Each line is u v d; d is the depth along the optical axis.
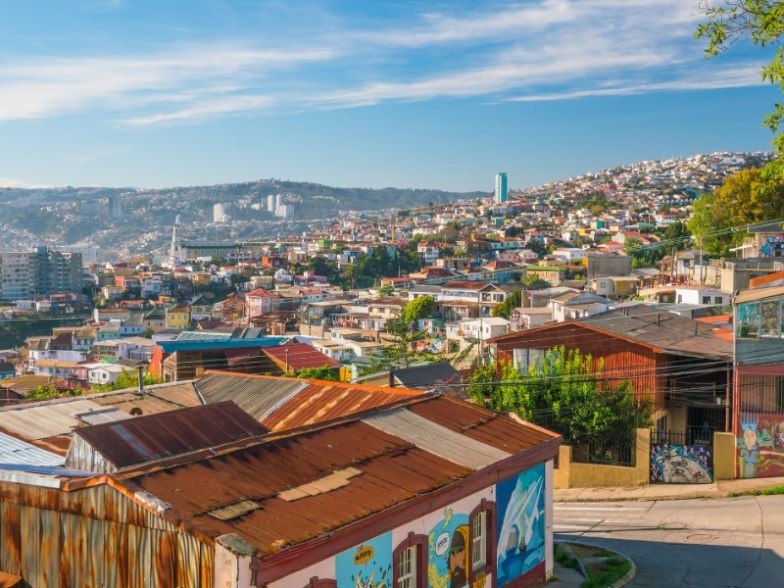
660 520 30.14
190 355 60.69
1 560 16.30
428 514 18.59
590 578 23.58
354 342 115.38
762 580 23.08
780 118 18.89
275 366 61.69
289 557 14.47
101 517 15.23
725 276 75.44
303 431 19.84
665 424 39.50
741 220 100.38
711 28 18.78
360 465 18.91
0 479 16.34
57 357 165.50
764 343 34.19
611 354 40.38
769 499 31.56
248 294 195.50
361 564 16.55
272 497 16.27
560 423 36.88
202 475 16.39
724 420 38.41
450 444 21.64
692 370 38.62
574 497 34.88
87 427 19.52
